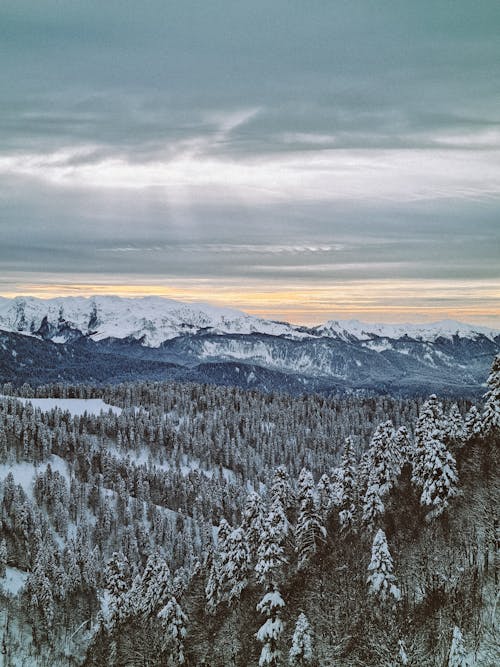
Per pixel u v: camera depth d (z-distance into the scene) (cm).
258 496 9731
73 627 13888
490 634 6556
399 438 10919
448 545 8138
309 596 8056
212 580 9006
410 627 6944
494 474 8931
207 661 8262
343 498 9544
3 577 16025
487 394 10081
